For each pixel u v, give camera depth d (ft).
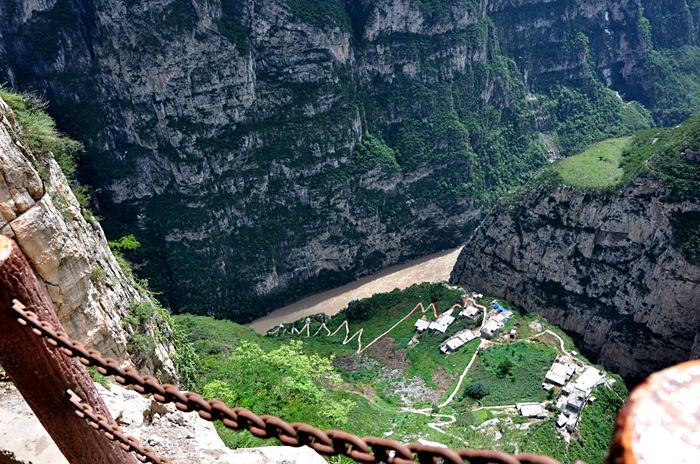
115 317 88.89
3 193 64.64
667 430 9.14
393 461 18.45
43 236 69.00
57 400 30.07
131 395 63.26
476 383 215.51
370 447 19.77
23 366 28.37
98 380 64.54
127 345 91.56
